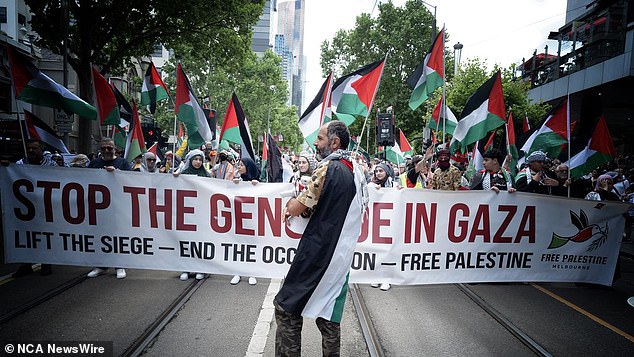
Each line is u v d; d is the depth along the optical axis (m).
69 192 5.31
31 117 6.61
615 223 5.76
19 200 5.28
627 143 22.58
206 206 5.37
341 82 6.57
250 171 6.65
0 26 23.42
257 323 4.19
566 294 5.61
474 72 19.56
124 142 9.42
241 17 17.12
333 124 3.01
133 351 3.49
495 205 5.50
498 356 3.68
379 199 5.30
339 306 2.85
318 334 4.10
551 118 6.90
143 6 15.67
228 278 5.80
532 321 4.54
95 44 16.05
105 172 5.33
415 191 5.34
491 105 6.38
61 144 6.95
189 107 6.98
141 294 4.94
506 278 5.58
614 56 18.48
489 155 6.37
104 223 5.36
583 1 24.30
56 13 14.88
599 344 4.01
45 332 3.81
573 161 6.67
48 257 5.35
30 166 5.28
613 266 5.78
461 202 5.43
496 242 5.53
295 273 2.80
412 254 5.38
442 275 5.46
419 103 7.07
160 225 5.39
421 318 4.54
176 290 5.14
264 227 5.35
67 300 4.66
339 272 2.82
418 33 32.94
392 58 33.69
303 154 6.52
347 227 2.84
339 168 2.84
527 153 7.29
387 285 5.52
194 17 16.28
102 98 6.80
